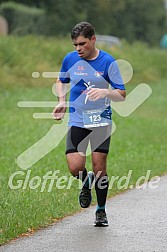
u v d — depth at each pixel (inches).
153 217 633.6
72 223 606.9
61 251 518.3
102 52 586.6
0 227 567.2
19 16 2881.4
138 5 4190.5
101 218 595.8
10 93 1617.9
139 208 673.0
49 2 3223.4
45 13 3132.4
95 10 3553.2
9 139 1073.5
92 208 665.6
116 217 633.0
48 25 3110.2
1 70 1734.7
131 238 557.9
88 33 575.2
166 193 754.8
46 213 624.1
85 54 578.6
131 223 609.3
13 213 605.6
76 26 577.6
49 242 543.2
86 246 532.7
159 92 2090.3
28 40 1996.8
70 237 558.9
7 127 1195.3
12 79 1737.2
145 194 746.8
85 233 572.1
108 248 527.8
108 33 3764.8
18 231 564.4
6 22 2664.9
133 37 4163.4
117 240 550.9
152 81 2379.4
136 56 2396.7
